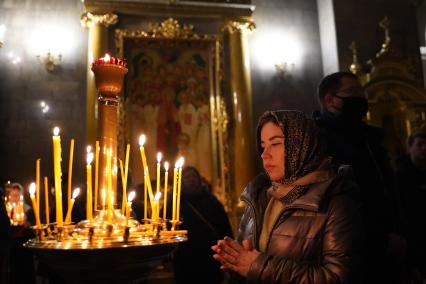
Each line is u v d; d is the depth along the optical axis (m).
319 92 2.46
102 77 1.66
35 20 6.82
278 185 1.71
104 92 1.68
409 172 3.47
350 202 1.58
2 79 6.57
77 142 6.61
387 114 7.11
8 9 6.77
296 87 7.62
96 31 6.74
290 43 7.78
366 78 7.13
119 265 1.40
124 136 6.66
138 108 6.89
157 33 7.04
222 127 7.00
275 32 7.76
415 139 3.51
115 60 1.68
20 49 6.70
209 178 6.91
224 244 1.58
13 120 6.49
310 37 7.91
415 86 7.24
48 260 1.43
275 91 7.53
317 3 8.09
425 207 3.34
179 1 7.07
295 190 1.63
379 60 7.25
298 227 1.58
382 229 2.05
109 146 1.65
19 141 6.44
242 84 7.10
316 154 1.67
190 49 7.27
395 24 7.72
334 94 2.34
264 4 7.83
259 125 1.83
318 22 8.03
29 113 6.56
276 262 1.49
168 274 5.99
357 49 7.46
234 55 7.21
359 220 1.55
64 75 6.77
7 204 5.01
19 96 6.57
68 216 1.54
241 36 7.28
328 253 1.49
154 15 7.12
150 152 6.77
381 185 2.18
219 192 6.81
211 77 7.20
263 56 7.62
